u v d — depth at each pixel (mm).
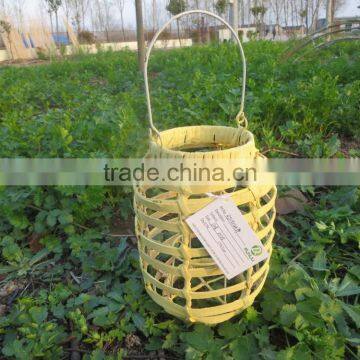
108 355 1502
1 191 2154
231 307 1456
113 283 1842
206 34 18375
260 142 2928
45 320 1679
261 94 3459
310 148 2760
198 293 1405
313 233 1948
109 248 1993
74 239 2039
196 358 1394
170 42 19453
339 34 7531
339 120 3197
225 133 1574
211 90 3527
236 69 4680
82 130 2535
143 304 1659
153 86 5020
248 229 1337
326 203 2332
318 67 4164
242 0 23688
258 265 1707
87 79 6418
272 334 1531
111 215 2266
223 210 1309
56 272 1953
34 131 2594
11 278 1955
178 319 1601
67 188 2086
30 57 17062
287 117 3268
